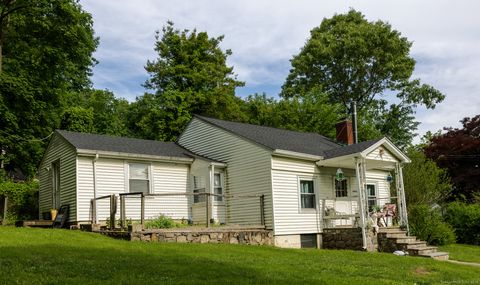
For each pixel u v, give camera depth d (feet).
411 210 73.46
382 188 80.64
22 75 94.48
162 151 69.77
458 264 50.55
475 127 116.78
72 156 61.57
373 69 149.69
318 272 37.93
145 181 65.57
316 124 125.08
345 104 153.17
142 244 46.29
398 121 156.97
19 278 28.22
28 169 103.96
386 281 36.09
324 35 151.74
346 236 64.39
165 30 139.13
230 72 140.36
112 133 130.72
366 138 132.16
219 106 132.67
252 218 64.59
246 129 74.23
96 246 42.39
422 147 128.16
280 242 62.18
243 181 66.49
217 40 140.46
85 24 100.37
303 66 153.38
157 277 30.76
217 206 67.67
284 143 68.54
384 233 62.85
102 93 141.90
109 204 61.36
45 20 92.68
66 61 102.47
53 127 107.24
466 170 109.19
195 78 131.34
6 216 74.28
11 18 95.91
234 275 33.32
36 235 45.83
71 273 30.50
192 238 53.62
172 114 124.88
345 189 73.56
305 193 67.21
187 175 70.33
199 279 31.12
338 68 150.51
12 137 93.66
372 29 145.48
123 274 31.12
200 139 75.31
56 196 67.05
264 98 138.10
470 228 82.99
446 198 98.99
